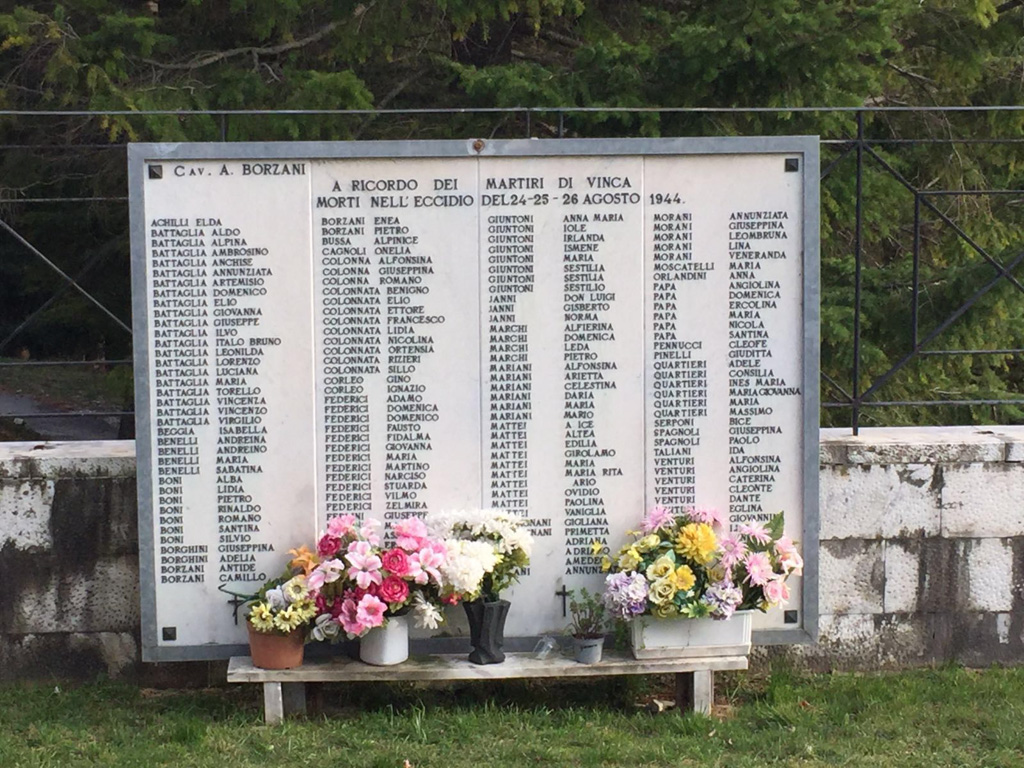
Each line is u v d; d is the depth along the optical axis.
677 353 5.27
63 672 5.51
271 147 5.08
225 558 5.19
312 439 5.18
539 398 5.23
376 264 5.16
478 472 5.24
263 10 8.23
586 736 4.85
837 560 5.67
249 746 4.74
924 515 5.68
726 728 4.96
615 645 5.27
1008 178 10.32
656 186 5.21
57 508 5.44
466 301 5.19
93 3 8.40
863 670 5.73
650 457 5.29
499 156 5.14
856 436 5.84
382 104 9.70
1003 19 9.16
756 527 5.15
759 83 7.87
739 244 5.24
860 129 5.93
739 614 5.09
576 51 8.64
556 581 5.29
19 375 12.55
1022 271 8.44
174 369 5.14
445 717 5.04
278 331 5.15
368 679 4.95
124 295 9.74
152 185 5.08
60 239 10.01
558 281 5.21
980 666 5.76
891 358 9.05
